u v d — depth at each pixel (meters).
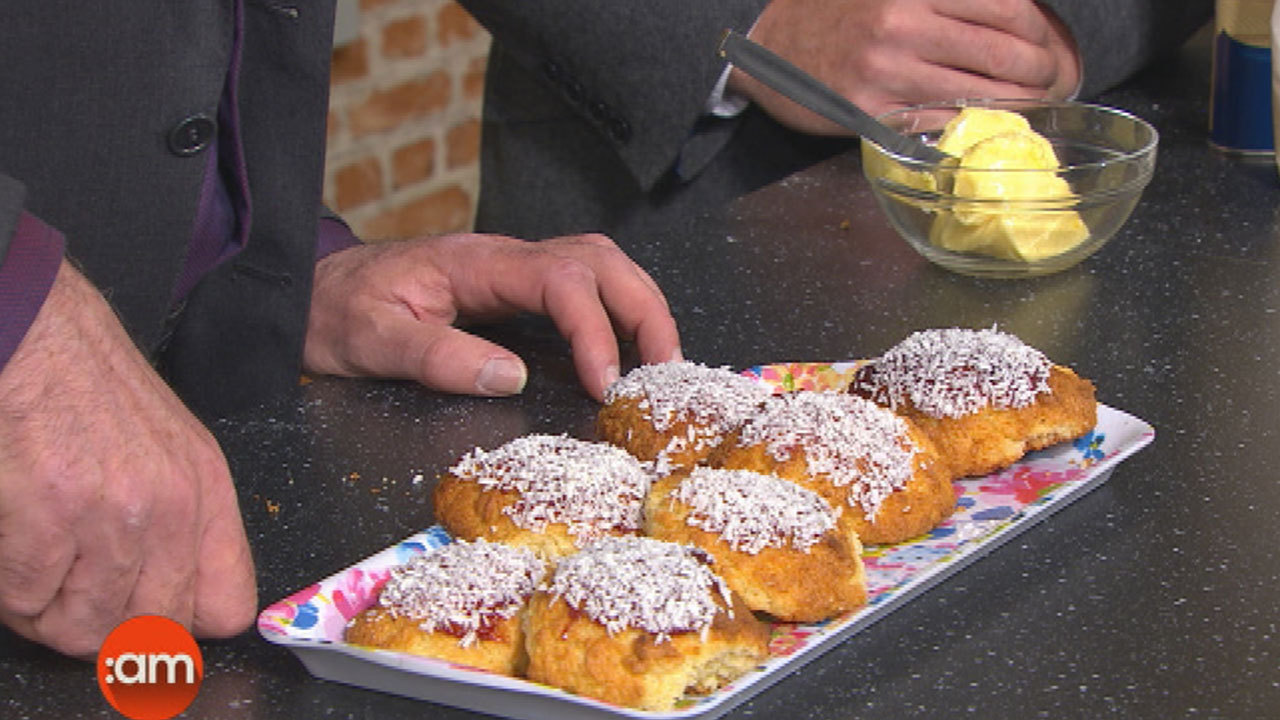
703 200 1.71
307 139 1.18
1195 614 0.74
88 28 1.08
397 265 1.14
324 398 1.04
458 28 2.72
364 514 0.88
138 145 1.10
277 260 1.18
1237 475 0.88
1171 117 1.60
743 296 1.19
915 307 1.17
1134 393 1.00
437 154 2.78
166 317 1.16
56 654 0.74
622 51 1.50
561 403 1.03
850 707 0.67
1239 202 1.37
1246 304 1.15
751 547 0.74
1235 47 1.45
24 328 0.69
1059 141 1.35
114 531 0.70
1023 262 1.20
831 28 1.52
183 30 1.10
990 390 0.91
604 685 0.66
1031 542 0.82
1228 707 0.67
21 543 0.69
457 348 1.04
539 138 1.74
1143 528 0.83
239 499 0.89
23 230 0.71
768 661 0.68
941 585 0.78
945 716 0.67
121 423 0.71
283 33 1.15
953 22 1.48
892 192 1.22
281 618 0.72
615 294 1.08
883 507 0.82
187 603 0.74
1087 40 1.57
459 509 0.83
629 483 0.83
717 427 0.90
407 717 0.68
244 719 0.68
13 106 1.08
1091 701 0.67
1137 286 1.19
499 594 0.72
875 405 0.89
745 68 1.24
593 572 0.70
